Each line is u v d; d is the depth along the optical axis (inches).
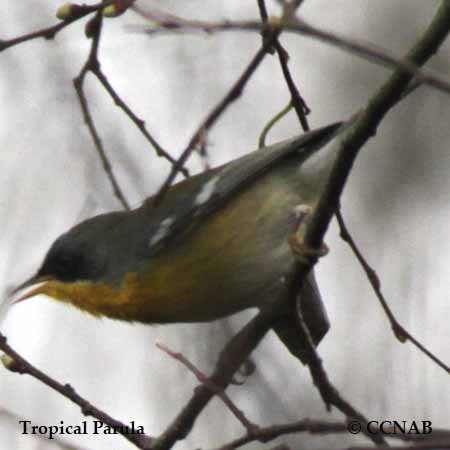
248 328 366.3
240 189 423.2
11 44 326.3
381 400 450.9
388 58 225.9
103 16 340.8
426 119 648.4
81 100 368.2
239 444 292.7
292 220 420.8
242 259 424.2
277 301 361.7
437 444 259.9
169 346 458.9
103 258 436.8
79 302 442.0
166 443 341.4
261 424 458.3
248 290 430.0
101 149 373.1
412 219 590.9
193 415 343.3
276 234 423.5
